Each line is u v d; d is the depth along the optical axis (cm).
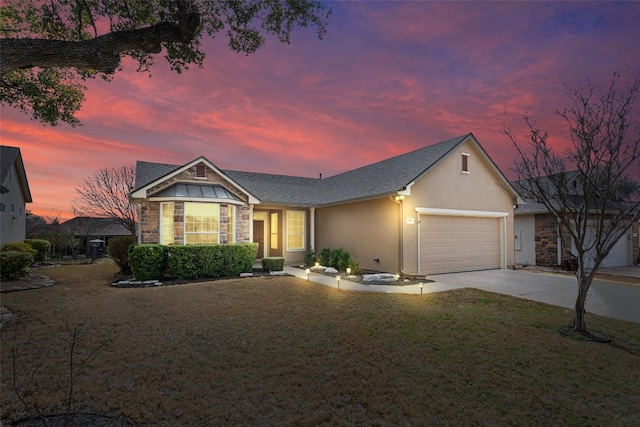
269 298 877
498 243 1544
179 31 458
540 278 1238
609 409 358
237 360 473
